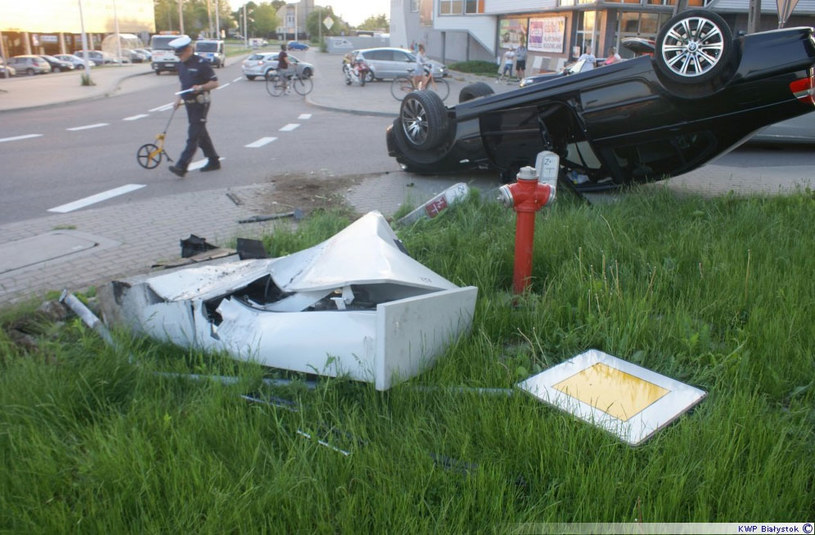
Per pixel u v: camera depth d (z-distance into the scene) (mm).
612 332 3820
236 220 7473
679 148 7355
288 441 2773
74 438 2854
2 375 3336
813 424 2984
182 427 2820
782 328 3668
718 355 3549
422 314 3354
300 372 3439
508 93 7938
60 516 2287
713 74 6285
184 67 9859
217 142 14102
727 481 2471
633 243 5297
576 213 6090
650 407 3078
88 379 3230
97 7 68188
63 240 6598
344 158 12016
